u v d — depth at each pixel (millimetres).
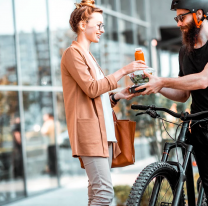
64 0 9391
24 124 8133
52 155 8812
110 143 3105
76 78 2840
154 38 14219
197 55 2936
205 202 3377
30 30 8414
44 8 8805
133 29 13000
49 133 8781
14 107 7941
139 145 12156
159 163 2777
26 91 8234
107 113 3031
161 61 14820
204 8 2877
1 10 7781
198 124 3004
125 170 11469
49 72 8883
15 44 8008
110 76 2855
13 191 7785
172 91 3338
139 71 2953
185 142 3051
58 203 7445
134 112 7223
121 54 12016
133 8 13148
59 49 9203
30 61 8391
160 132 7109
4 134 7699
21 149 8023
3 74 7711
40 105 8578
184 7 2879
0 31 7715
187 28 2920
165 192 2850
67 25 9469
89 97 2910
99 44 10742
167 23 14188
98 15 3016
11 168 7785
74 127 2855
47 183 8641
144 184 2664
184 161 2867
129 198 2650
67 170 9258
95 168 2871
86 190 8695
